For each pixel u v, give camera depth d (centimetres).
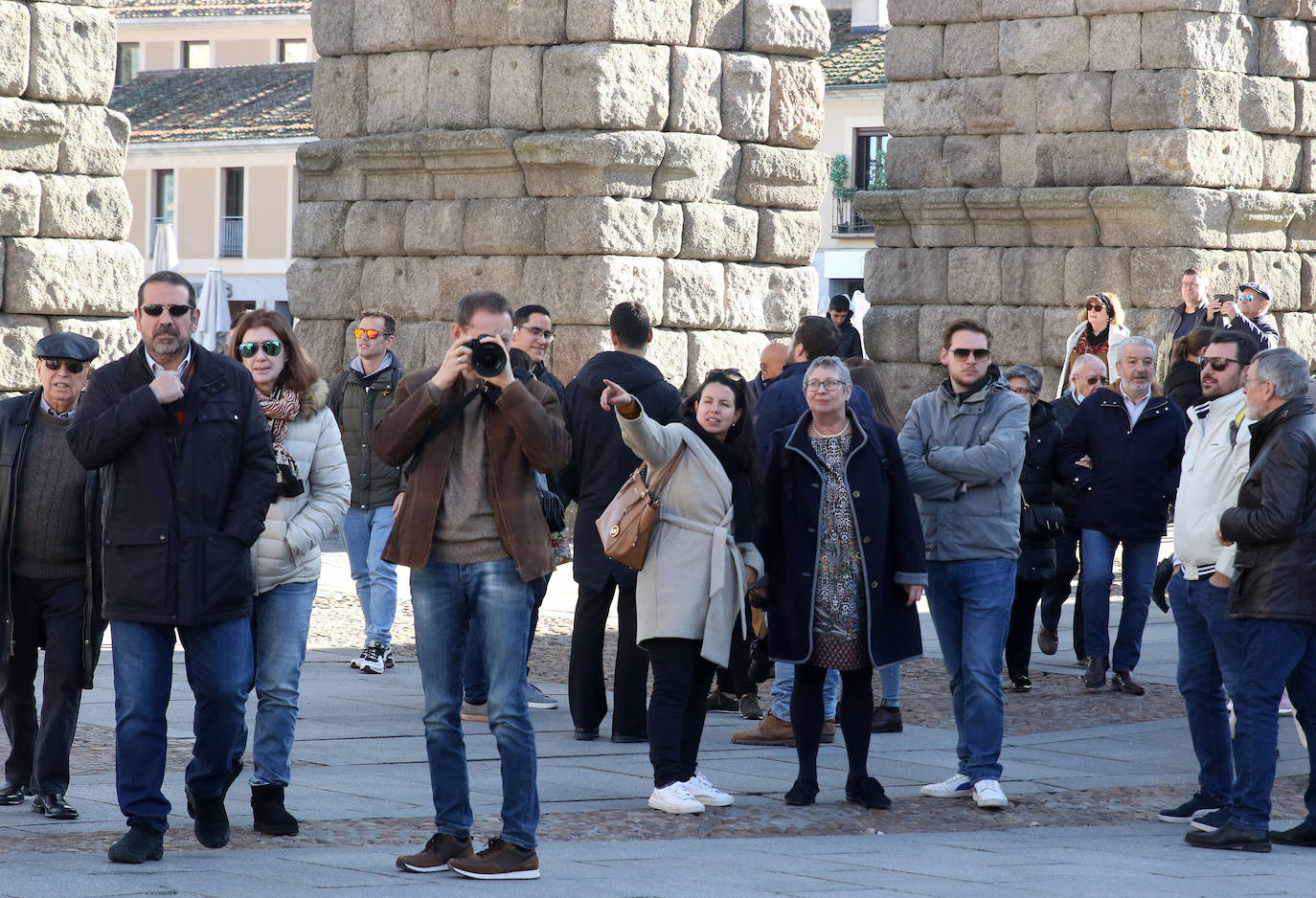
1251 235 6888
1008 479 3070
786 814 2936
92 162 5138
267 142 17850
